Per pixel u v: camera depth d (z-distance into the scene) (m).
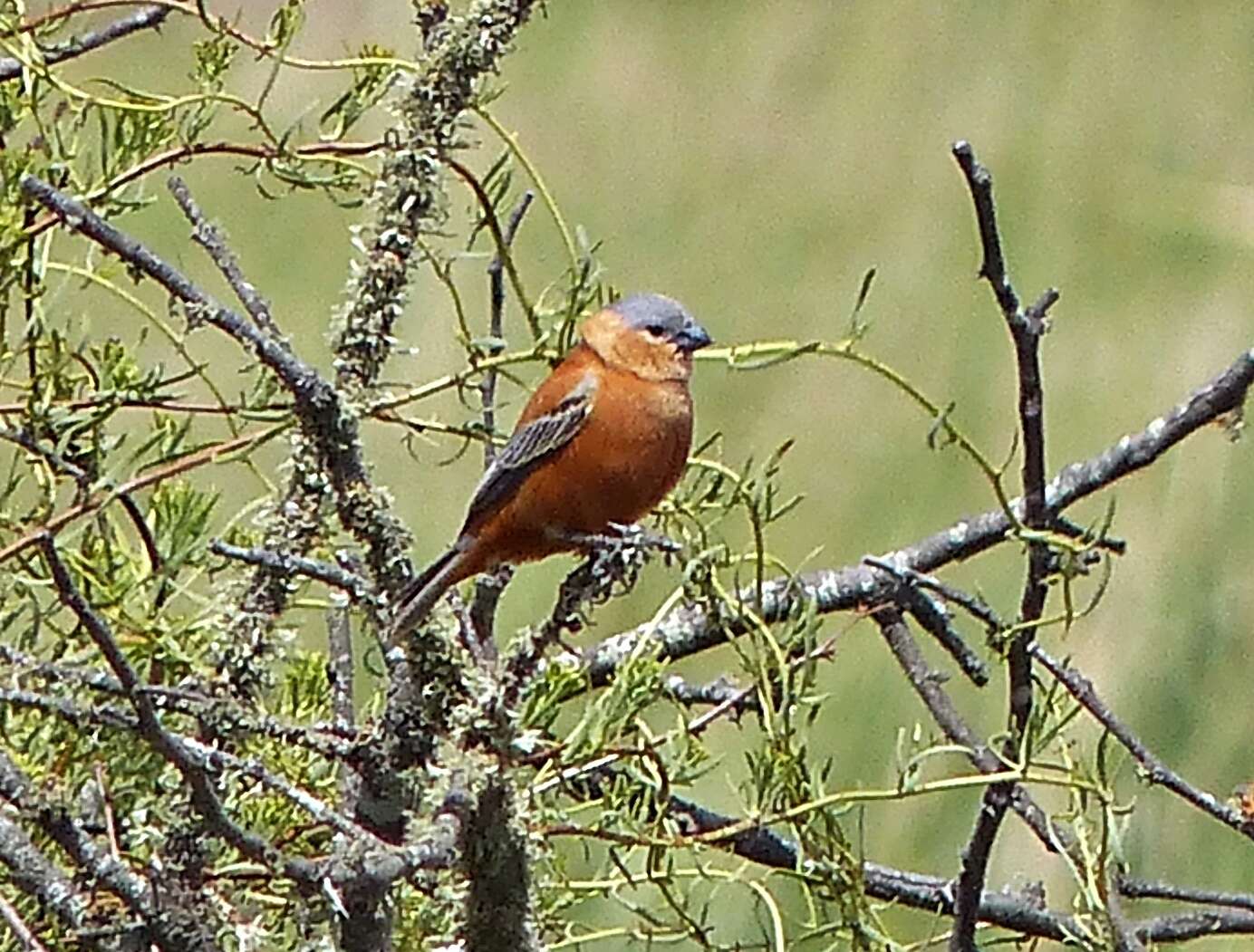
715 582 7.31
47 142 7.66
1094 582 11.59
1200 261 14.79
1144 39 16.97
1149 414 13.75
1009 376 14.05
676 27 17.58
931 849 10.37
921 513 13.09
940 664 11.23
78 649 7.42
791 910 9.46
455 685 6.69
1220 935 8.48
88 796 6.97
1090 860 7.64
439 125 6.85
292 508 6.88
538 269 15.63
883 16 17.50
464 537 8.75
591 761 7.15
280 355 6.23
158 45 16.20
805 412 13.89
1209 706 10.94
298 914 6.70
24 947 6.07
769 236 15.94
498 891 6.54
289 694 7.66
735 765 10.13
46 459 7.19
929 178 16.11
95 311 12.41
